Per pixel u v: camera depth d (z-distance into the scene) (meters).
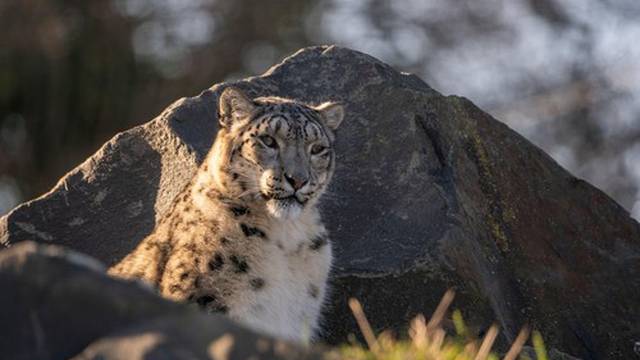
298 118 16.53
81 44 49.28
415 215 18.09
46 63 48.97
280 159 16.27
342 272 17.58
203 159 18.61
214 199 16.22
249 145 16.30
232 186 16.25
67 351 10.50
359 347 15.25
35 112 49.09
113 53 49.19
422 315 16.94
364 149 18.89
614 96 48.09
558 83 48.62
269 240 16.12
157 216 18.61
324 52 19.95
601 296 19.14
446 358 13.70
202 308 15.73
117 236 18.69
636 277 19.48
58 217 18.89
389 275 17.47
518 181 19.44
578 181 19.97
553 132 48.00
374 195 18.47
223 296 15.81
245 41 49.03
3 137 49.03
